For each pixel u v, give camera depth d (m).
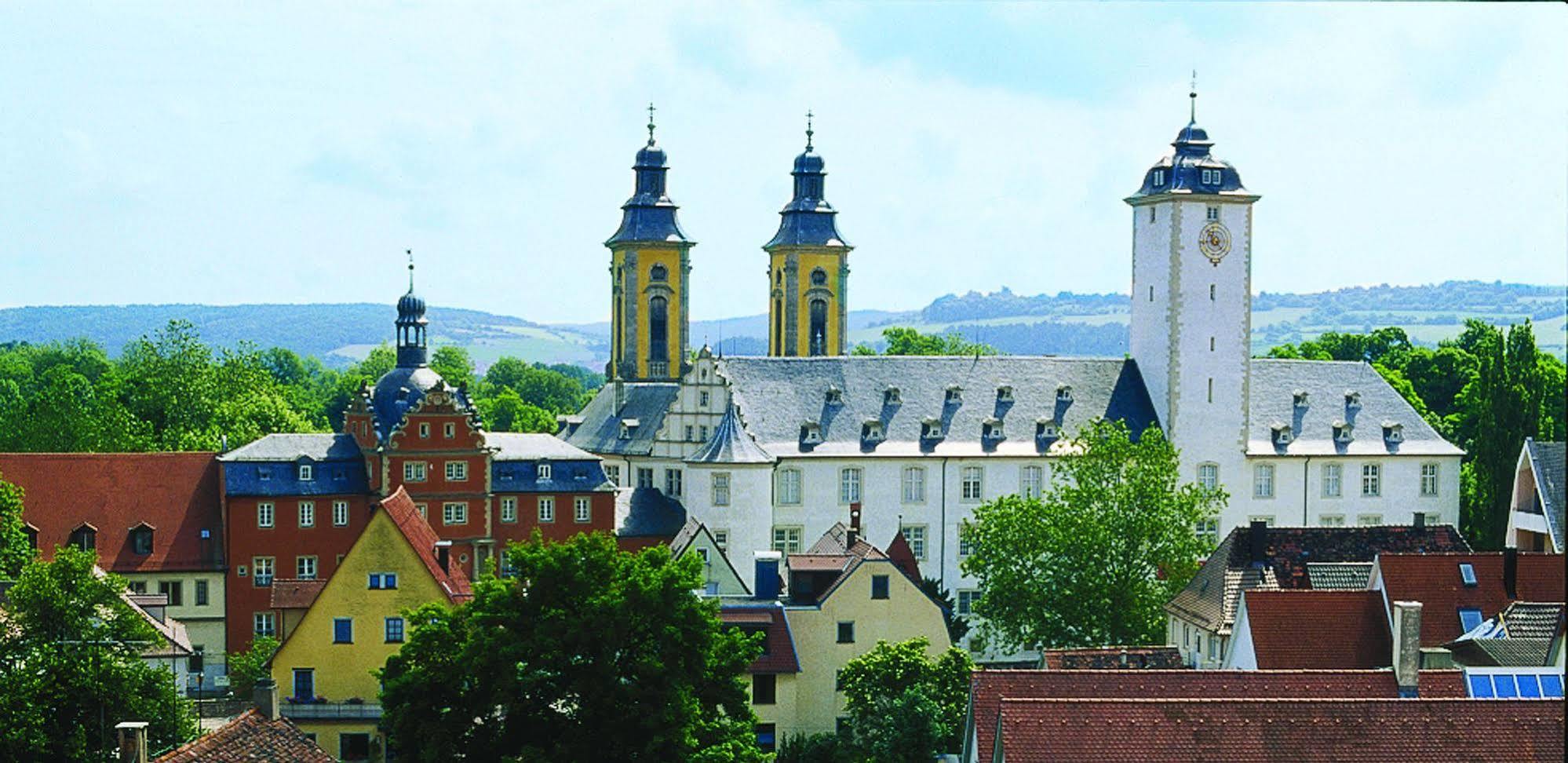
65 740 115.44
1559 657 116.25
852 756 148.50
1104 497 180.38
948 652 154.25
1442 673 105.44
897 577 162.38
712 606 123.88
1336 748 93.69
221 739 100.19
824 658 161.25
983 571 184.00
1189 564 179.38
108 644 120.06
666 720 118.19
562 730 120.56
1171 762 92.81
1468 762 93.50
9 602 120.19
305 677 150.62
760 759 122.44
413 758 121.06
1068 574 178.38
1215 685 105.81
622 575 123.62
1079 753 93.00
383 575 150.62
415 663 123.44
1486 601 144.62
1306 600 141.75
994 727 105.62
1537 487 192.25
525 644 119.06
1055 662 138.00
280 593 174.62
